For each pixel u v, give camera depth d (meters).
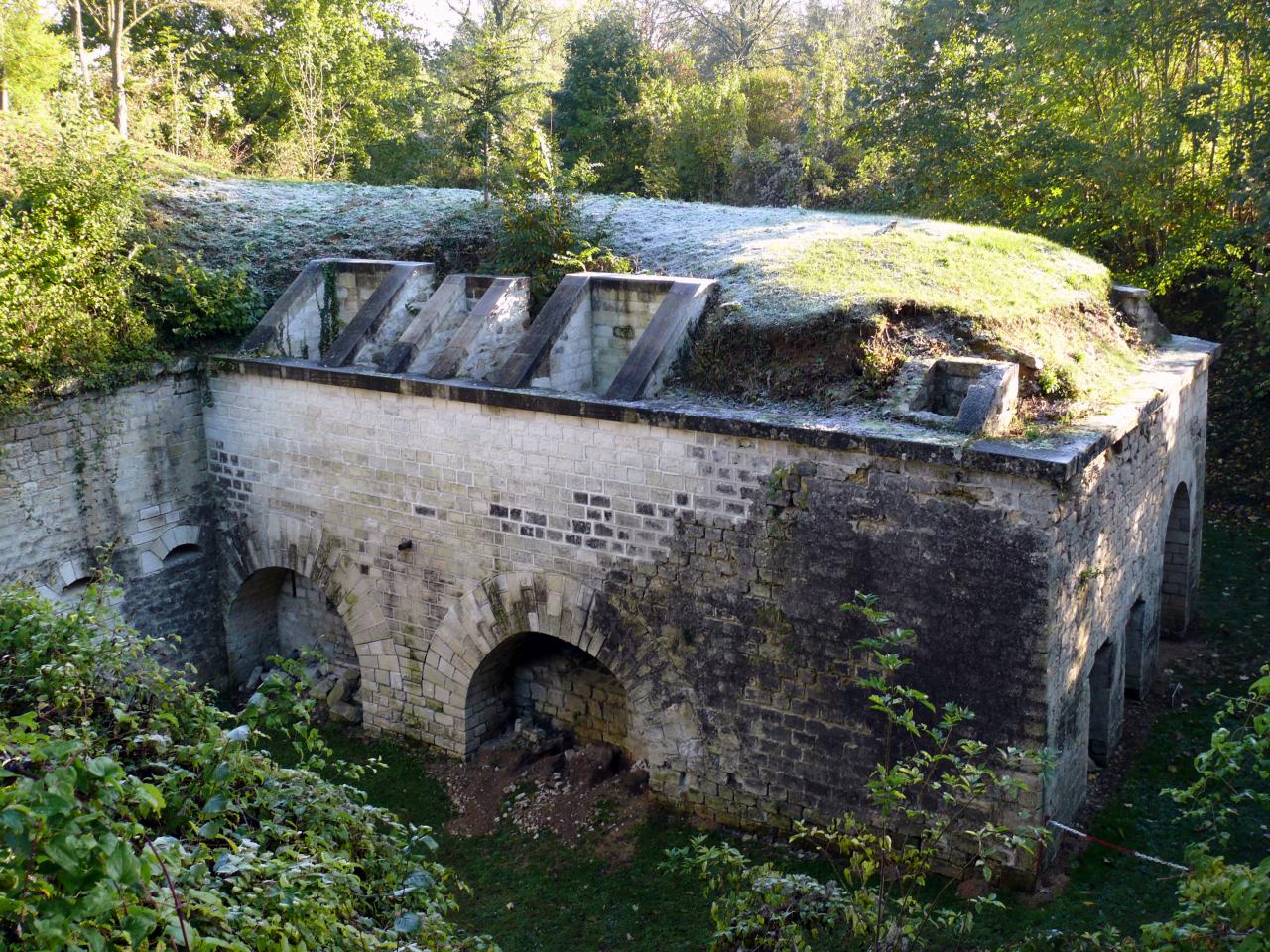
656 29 55.53
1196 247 21.83
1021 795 11.20
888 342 13.02
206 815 6.77
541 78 41.75
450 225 19.55
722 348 13.78
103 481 15.86
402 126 38.53
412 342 15.50
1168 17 20.77
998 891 11.40
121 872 4.36
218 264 18.70
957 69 25.03
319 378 15.59
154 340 16.67
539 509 14.00
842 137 30.41
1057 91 23.16
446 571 15.04
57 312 15.12
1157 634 16.11
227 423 16.81
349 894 6.80
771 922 8.53
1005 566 10.98
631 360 13.63
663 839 13.10
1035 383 12.80
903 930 7.62
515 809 14.09
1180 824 12.69
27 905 4.45
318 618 17.77
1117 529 13.16
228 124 33.81
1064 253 17.92
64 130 17.64
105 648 8.14
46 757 4.92
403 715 15.84
